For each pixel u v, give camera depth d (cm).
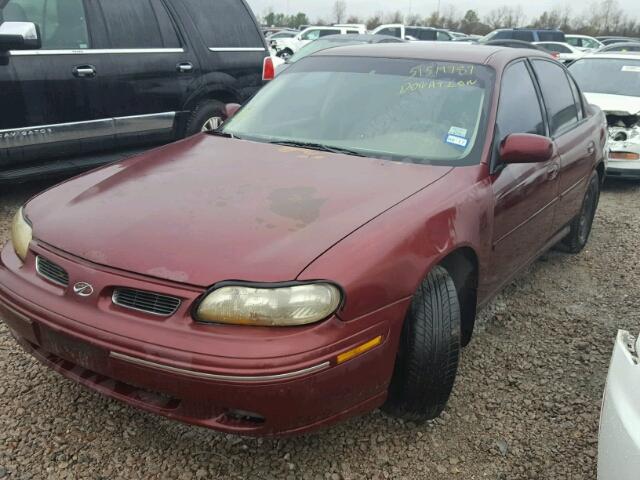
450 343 251
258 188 263
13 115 485
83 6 531
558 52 1997
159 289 209
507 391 303
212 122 641
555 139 389
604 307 404
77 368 234
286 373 198
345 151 309
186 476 240
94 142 545
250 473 243
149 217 241
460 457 257
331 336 207
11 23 469
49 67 502
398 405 260
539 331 367
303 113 348
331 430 268
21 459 244
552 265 476
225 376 197
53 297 228
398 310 228
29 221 260
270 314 201
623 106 689
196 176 280
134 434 260
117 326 211
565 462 257
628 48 1789
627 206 654
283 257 212
